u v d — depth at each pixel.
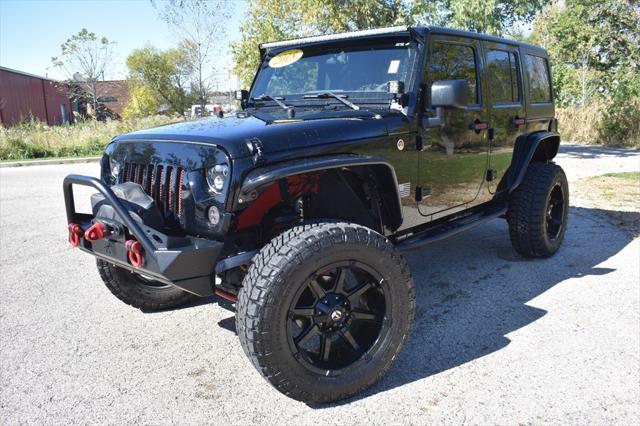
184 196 2.65
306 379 2.50
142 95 41.56
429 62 3.38
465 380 2.83
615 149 15.12
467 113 3.76
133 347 3.29
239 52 15.27
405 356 3.10
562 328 3.39
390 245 2.69
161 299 3.80
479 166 3.99
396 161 3.13
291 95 3.79
